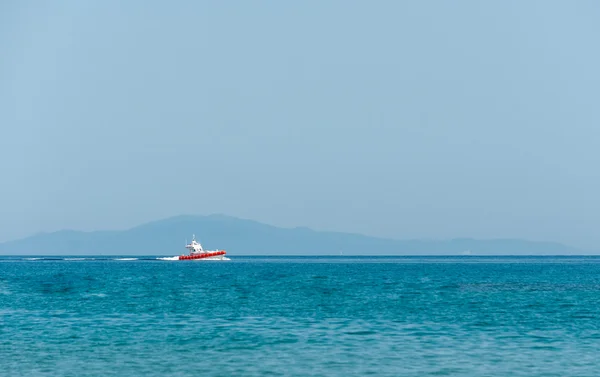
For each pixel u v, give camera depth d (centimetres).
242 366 6081
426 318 9388
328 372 5841
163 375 5762
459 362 6216
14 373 5834
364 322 8950
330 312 10175
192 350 6844
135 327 8488
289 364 6159
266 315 9788
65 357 6494
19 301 12150
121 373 5825
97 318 9438
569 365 6081
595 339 7481
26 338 7606
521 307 10906
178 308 10812
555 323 8844
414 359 6353
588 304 11412
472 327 8444
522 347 6975
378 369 5941
